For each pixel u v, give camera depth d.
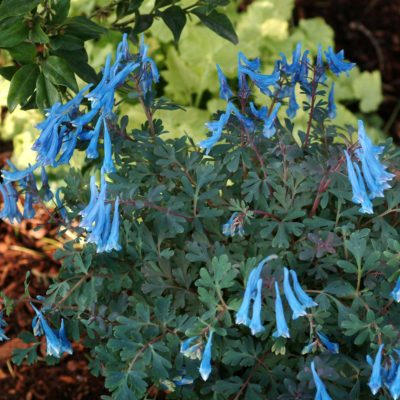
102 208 0.69
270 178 0.74
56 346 0.72
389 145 0.78
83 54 0.78
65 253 0.76
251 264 0.70
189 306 0.76
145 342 0.71
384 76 1.33
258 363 0.74
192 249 0.73
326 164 0.74
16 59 0.76
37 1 0.74
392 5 1.41
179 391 0.75
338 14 1.38
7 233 1.02
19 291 0.98
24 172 0.73
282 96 0.77
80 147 0.76
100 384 0.91
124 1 0.85
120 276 0.75
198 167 0.74
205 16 0.83
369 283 0.72
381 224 0.74
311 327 0.70
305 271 0.74
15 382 0.92
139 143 0.76
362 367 0.71
